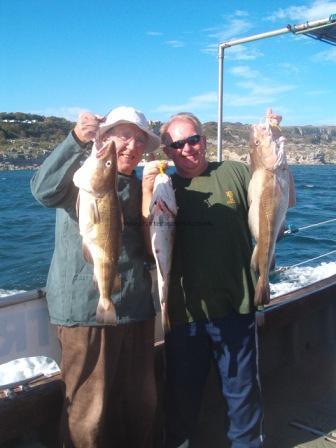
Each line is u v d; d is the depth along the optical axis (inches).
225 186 125.1
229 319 123.4
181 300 124.5
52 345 126.0
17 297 118.8
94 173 103.8
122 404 122.1
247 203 127.3
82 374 110.2
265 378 169.5
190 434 128.0
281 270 211.5
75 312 108.3
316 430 140.5
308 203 952.3
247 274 124.5
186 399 126.2
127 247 114.7
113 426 125.3
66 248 110.7
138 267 116.4
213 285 122.2
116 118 112.0
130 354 118.3
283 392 160.7
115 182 107.1
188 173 127.0
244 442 125.0
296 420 145.3
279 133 123.3
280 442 135.7
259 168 121.0
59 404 122.5
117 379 119.0
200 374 126.9
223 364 125.3
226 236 122.5
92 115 103.9
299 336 183.8
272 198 120.0
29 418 117.9
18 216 879.1
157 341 149.9
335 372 172.1
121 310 112.7
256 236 122.2
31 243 609.3
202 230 122.4
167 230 116.6
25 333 121.1
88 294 108.4
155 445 139.2
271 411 150.3
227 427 130.2
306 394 159.0
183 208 124.0
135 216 117.6
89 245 106.0
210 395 155.8
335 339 197.3
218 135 191.2
